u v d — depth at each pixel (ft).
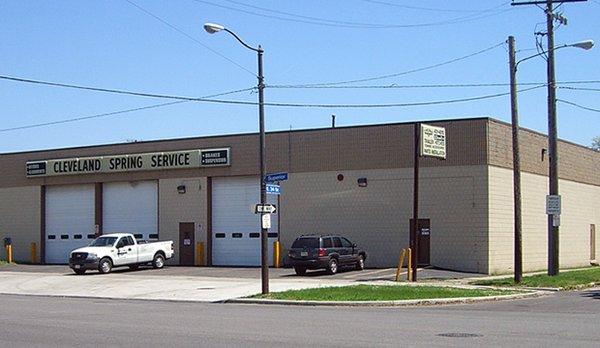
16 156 176.35
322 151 140.87
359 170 136.98
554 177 112.78
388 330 54.44
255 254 148.15
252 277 122.01
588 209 169.27
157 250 144.97
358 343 47.55
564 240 155.74
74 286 113.50
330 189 139.54
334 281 110.63
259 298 86.43
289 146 144.46
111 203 164.35
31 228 173.58
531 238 140.56
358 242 136.05
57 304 85.25
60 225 170.60
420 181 131.64
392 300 81.30
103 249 135.44
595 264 169.58
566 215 157.38
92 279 123.54
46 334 54.19
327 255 123.24
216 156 150.92
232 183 151.23
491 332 52.90
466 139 127.85
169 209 156.56
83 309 77.00
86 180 166.71
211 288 102.78
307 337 50.83
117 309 76.95
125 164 160.56
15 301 91.15
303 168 142.61
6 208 177.06
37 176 172.45
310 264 122.42
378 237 134.41
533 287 100.37
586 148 169.37
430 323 59.41
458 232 127.75
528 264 138.92
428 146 118.73
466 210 127.24
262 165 90.53
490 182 126.31
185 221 154.61
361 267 131.34
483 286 101.81
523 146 138.92
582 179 166.30
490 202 126.11
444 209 129.18
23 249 174.29
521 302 83.30
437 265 129.29
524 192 138.51
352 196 137.28
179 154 154.71
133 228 161.17
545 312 70.28
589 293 96.27
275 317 65.98
